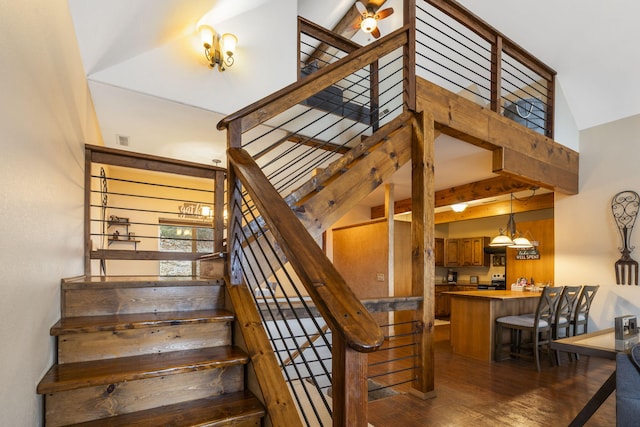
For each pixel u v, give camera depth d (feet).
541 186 14.14
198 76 10.35
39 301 4.41
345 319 2.96
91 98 9.87
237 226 6.81
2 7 3.30
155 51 9.77
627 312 13.94
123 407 4.58
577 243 15.53
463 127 10.72
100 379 4.37
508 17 13.51
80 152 7.82
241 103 10.96
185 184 20.56
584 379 11.00
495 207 21.61
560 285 15.99
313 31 13.12
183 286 6.56
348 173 8.63
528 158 12.82
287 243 3.79
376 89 12.75
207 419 4.41
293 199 7.81
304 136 12.78
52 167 5.24
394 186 18.02
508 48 12.97
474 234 28.45
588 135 15.38
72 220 6.91
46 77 4.96
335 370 3.16
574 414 8.30
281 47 11.84
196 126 12.17
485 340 13.53
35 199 4.32
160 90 9.80
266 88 11.41
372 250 18.29
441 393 9.59
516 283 18.58
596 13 12.15
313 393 8.47
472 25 11.48
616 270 14.17
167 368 4.75
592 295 14.11
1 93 3.25
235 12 10.71
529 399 9.23
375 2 14.57
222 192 8.82
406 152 9.70
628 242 14.01
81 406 4.38
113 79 9.21
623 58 12.95
